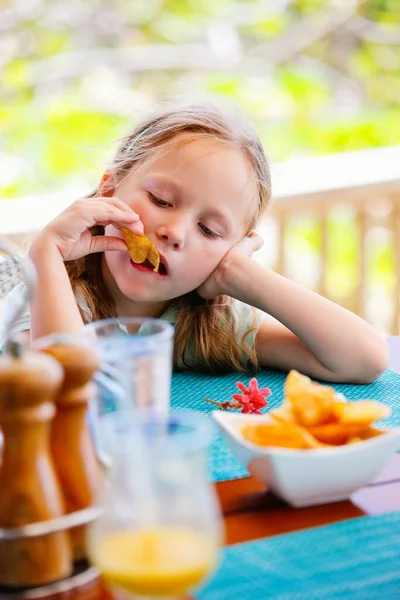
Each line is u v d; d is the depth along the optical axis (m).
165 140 1.46
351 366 1.36
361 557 0.86
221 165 1.43
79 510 0.83
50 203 2.44
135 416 0.86
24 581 0.79
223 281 1.46
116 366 0.88
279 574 0.83
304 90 4.76
